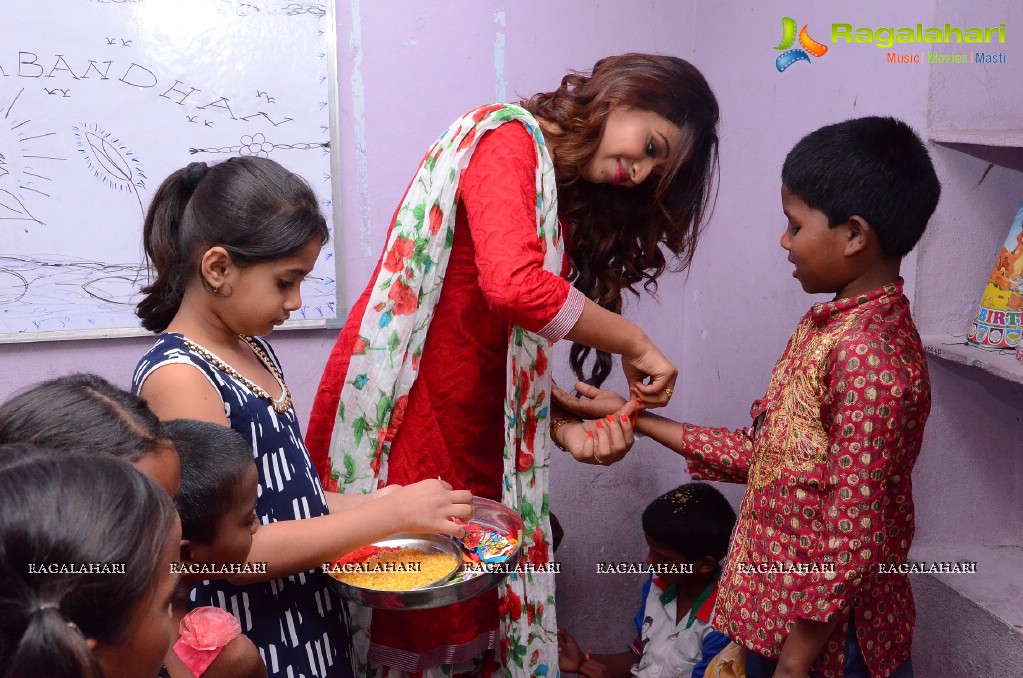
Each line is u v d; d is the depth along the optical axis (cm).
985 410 165
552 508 242
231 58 200
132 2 193
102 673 58
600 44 221
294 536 109
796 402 128
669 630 196
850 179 119
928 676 167
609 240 158
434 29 211
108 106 196
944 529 169
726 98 214
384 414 144
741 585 136
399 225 141
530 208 131
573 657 215
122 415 84
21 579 57
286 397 124
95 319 204
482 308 142
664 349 243
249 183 111
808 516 127
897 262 126
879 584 130
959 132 151
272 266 112
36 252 198
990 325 152
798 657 126
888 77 158
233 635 97
